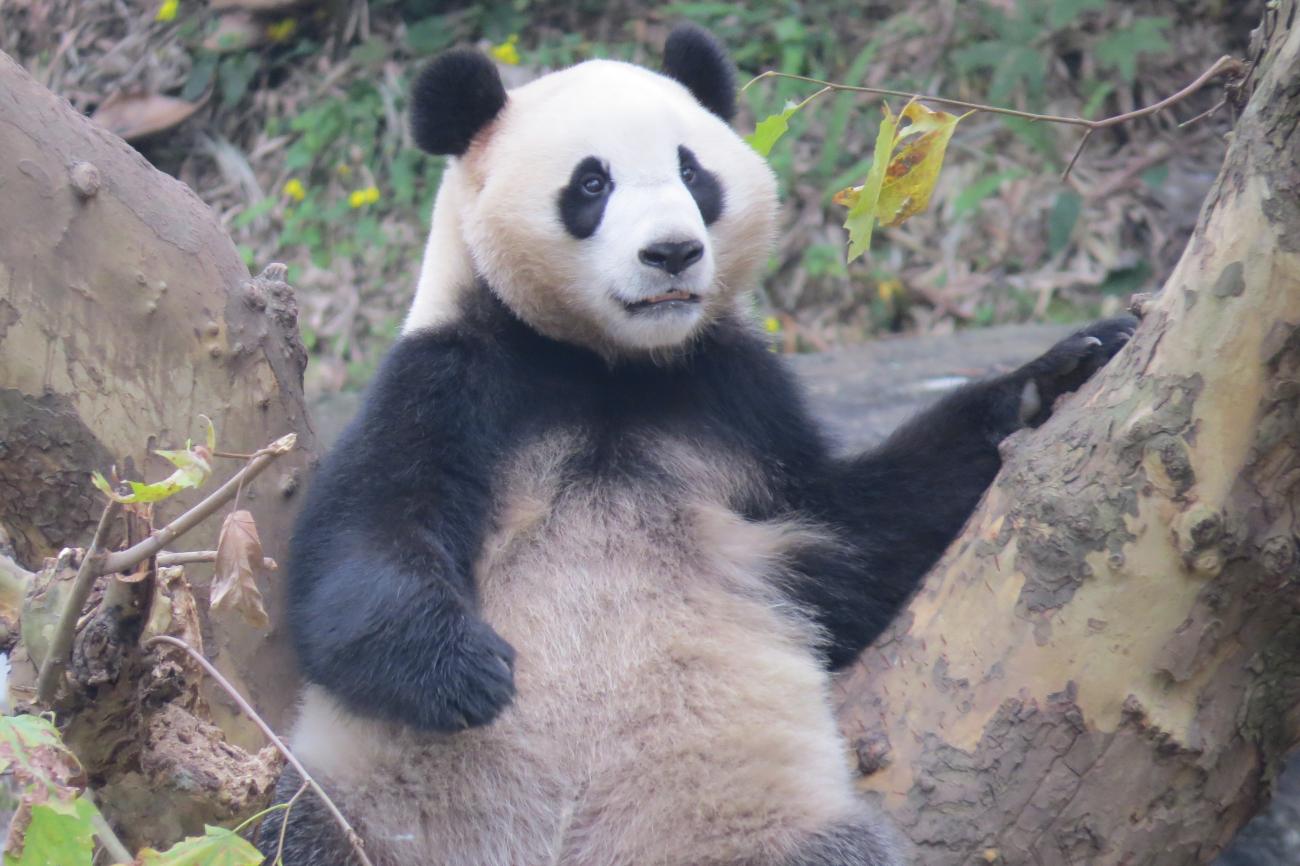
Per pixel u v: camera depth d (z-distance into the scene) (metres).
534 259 9.70
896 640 8.23
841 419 17.14
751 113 25.45
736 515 9.77
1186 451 7.14
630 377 10.06
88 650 6.44
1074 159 8.62
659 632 9.02
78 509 8.77
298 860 8.44
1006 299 23.45
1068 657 7.45
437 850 8.66
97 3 27.55
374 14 27.19
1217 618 7.21
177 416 9.01
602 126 9.69
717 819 8.54
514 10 26.95
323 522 8.84
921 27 26.70
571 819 8.71
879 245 24.55
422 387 9.30
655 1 27.28
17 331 8.53
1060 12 25.42
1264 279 6.96
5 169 8.55
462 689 8.18
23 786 5.81
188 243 9.20
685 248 9.35
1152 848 7.40
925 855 7.56
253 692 9.12
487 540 9.26
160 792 7.18
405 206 25.31
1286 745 7.59
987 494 8.12
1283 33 7.39
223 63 26.73
